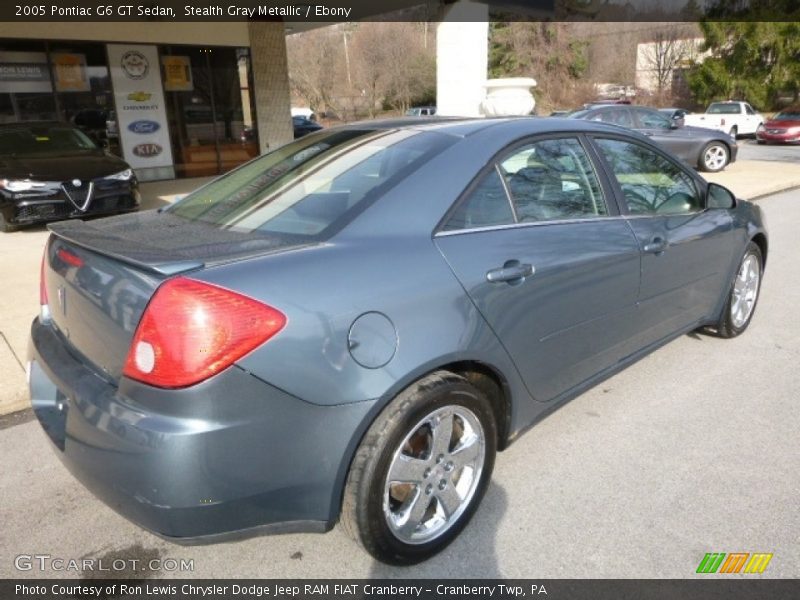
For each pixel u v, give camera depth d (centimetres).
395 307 202
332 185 243
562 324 265
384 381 197
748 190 1075
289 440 186
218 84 1437
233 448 178
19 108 1213
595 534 242
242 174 295
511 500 262
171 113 1387
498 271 232
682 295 350
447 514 232
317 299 188
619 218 303
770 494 264
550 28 4609
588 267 272
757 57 3094
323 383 187
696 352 415
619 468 285
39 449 308
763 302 518
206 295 176
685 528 244
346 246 206
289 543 241
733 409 338
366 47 5391
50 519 255
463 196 237
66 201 800
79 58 1253
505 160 257
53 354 226
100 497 193
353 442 196
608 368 309
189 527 180
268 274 186
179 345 174
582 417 332
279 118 1526
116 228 244
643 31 4622
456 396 218
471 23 1094
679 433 314
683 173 361
